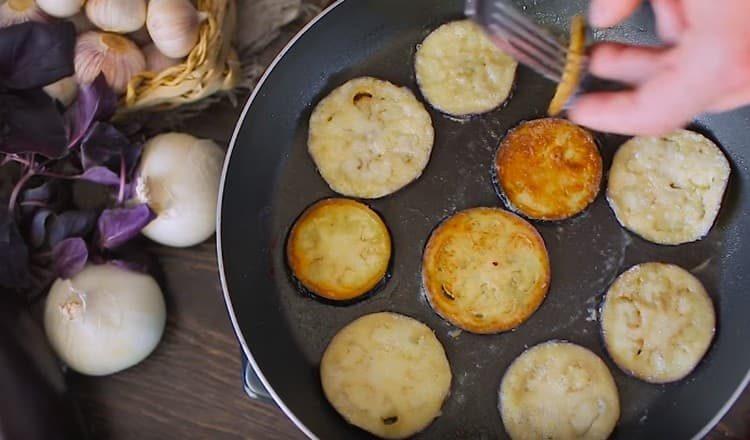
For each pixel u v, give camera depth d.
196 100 0.64
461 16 0.64
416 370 0.60
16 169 0.64
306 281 0.61
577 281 0.61
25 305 0.62
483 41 0.63
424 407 0.59
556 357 0.60
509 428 0.59
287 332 0.61
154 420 0.63
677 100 0.46
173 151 0.62
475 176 0.62
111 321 0.60
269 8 0.65
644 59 0.48
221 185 0.59
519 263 0.60
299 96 0.63
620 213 0.61
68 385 0.63
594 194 0.61
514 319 0.60
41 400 0.59
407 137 0.62
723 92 0.46
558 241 0.61
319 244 0.61
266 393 0.60
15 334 0.59
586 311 0.60
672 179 0.61
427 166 0.62
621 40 0.63
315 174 0.62
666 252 0.61
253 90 0.61
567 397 0.59
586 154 0.61
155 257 0.64
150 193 0.61
